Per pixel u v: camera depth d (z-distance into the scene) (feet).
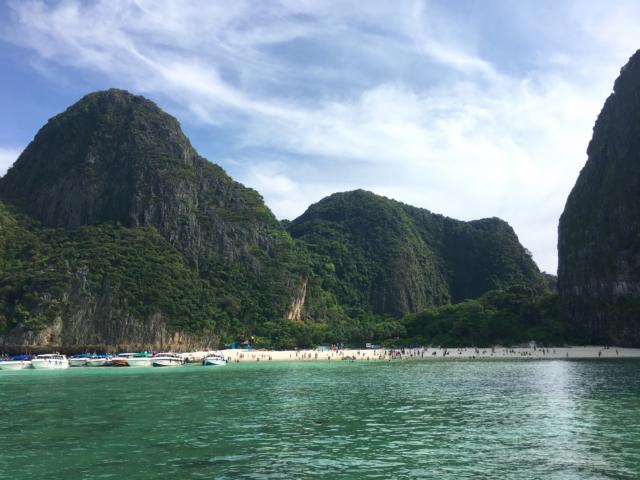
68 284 379.35
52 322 359.05
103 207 518.78
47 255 422.82
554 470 82.79
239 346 435.12
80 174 531.50
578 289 435.12
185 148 598.75
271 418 127.24
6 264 410.93
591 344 414.21
